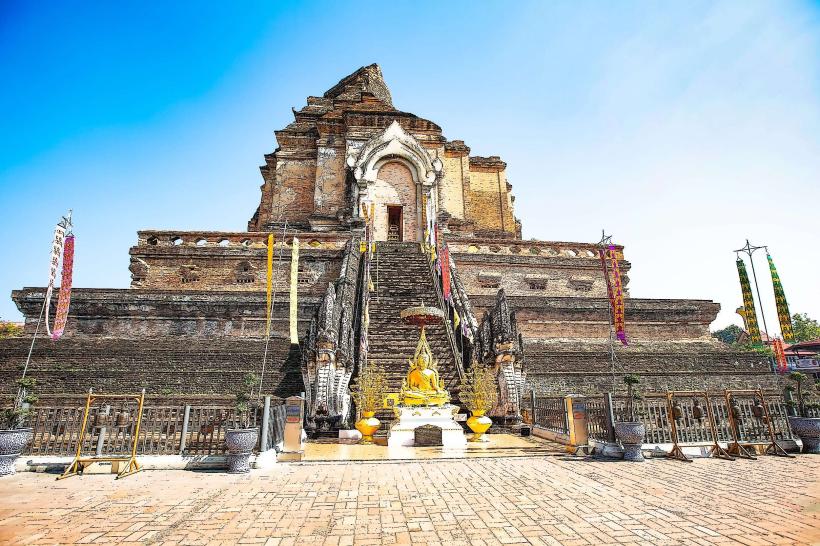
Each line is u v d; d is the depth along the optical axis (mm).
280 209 32875
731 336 63344
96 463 9320
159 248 24672
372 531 5801
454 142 36906
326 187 32531
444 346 18469
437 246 25359
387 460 10438
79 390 16891
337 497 7375
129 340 20250
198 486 8141
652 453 10867
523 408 16156
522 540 5473
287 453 10484
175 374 17469
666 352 21641
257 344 19781
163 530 5871
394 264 24391
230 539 5555
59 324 12664
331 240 26359
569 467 9695
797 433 11445
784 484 8109
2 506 6934
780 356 23469
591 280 27094
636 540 5449
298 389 17406
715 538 5492
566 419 12555
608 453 10664
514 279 26453
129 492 7746
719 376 20312
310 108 37062
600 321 23797
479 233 35500
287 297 21828
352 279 21125
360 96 36781
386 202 31969
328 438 13938
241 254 24875
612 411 11008
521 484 8180
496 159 38562
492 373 16188
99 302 21047
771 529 5773
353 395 14859
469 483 8273
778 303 18172
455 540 5488
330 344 15094
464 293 20781
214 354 18547
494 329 16578
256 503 7059
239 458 9234
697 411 11273
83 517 6402
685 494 7457
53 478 8805
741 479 8523
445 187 35062
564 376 19406
